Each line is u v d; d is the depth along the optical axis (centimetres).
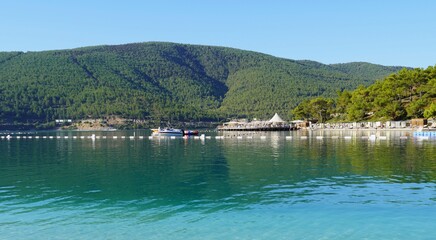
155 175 4916
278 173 4884
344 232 2716
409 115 18125
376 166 5309
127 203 3494
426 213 3077
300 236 2656
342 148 8325
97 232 2761
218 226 2861
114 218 3066
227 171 5141
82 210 3288
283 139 12525
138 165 5944
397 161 5800
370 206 3278
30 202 3547
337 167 5291
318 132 17925
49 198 3688
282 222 2930
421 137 11888
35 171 5362
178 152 8169
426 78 19650
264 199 3559
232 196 3688
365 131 16988
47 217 3097
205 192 3869
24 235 2712
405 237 2617
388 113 18625
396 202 3378
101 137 17150
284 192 3806
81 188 4125
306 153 7325
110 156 7450
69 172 5250
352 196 3597
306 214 3103
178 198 3650
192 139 13825
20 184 4362
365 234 2675
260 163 5897
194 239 2620
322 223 2895
